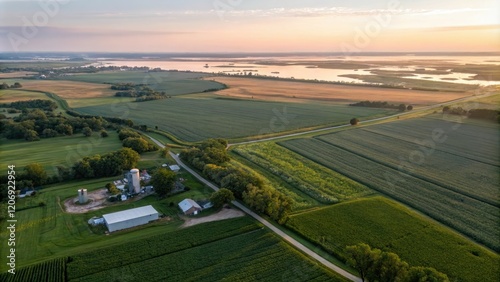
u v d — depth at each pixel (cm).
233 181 8325
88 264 5744
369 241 6391
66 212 7600
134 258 5912
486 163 10444
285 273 5503
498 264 5712
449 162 10562
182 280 5362
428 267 5325
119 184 9069
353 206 7756
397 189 8719
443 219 7200
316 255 6025
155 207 7881
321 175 9719
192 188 8894
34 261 5841
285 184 9169
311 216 7312
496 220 7175
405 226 6906
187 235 6638
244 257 5938
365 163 10638
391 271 4981
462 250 6097
